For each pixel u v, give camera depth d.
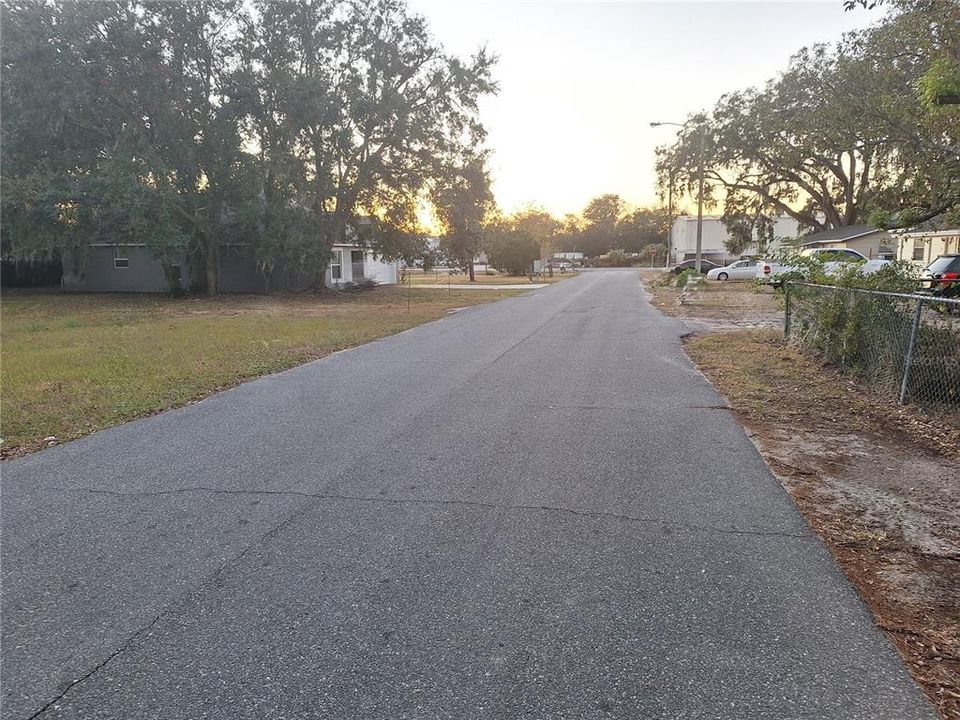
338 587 2.87
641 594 2.76
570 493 3.94
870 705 2.07
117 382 7.74
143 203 20.30
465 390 7.02
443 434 5.29
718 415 5.81
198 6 21.50
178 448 5.03
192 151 21.92
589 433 5.25
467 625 2.56
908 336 6.14
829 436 5.14
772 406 6.13
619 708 2.07
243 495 4.00
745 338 10.88
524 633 2.50
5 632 2.56
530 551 3.18
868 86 11.00
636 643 2.42
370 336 12.29
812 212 38.47
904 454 4.68
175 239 21.81
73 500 3.96
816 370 7.89
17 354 10.13
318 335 12.42
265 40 23.14
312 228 24.14
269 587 2.88
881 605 2.67
